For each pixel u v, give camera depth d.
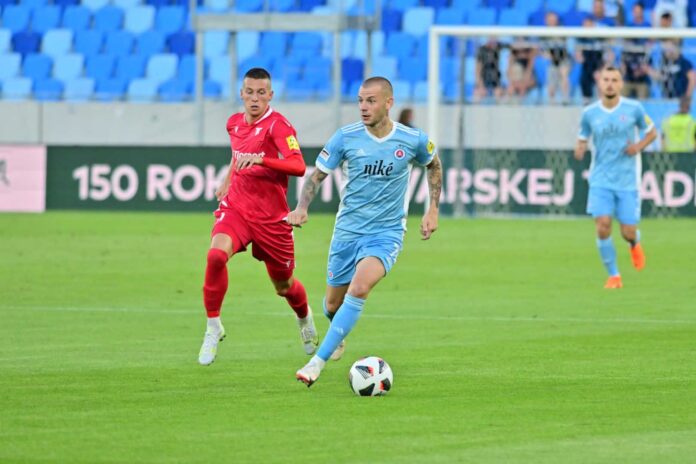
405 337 31.59
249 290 42.06
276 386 24.64
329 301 27.03
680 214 71.25
